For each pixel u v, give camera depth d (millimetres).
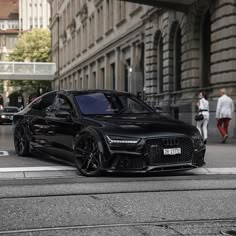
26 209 6879
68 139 10367
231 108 18312
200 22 24609
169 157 9094
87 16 54531
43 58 89750
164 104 28375
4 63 61062
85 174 9625
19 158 12469
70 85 68750
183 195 7855
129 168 8992
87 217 6438
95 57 50156
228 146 16547
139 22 33781
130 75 27578
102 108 10641
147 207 7000
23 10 121375
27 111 12719
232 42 20938
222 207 7039
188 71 25281
